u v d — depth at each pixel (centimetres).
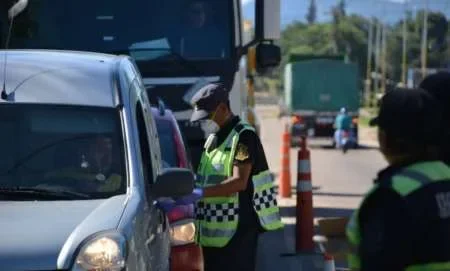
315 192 6538
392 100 1129
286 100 14950
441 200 1069
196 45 3769
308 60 14438
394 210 1061
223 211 2255
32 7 3772
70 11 3788
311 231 3681
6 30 3753
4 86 1984
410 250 1053
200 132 3662
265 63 3900
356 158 10912
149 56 3756
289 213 5125
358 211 1094
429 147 1120
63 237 1588
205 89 2289
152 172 1995
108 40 3781
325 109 13650
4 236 1583
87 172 1875
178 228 2208
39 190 1820
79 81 2012
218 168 2261
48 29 3772
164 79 3725
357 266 1100
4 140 1917
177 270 2194
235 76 3759
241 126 2267
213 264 2286
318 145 13588
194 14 3788
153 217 1909
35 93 1980
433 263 1056
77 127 1934
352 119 12950
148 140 2044
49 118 1941
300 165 3694
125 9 3788
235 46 3772
